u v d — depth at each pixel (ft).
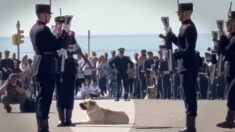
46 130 76.79
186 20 78.43
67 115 90.79
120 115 95.25
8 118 106.52
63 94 90.02
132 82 156.87
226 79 83.71
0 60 162.61
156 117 106.73
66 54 86.38
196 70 78.54
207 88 163.43
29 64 164.76
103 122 94.53
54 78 76.54
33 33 76.43
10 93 118.73
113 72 156.56
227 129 86.22
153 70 166.50
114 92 171.32
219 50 82.79
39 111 76.74
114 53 158.51
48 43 75.72
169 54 79.51
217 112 116.06
